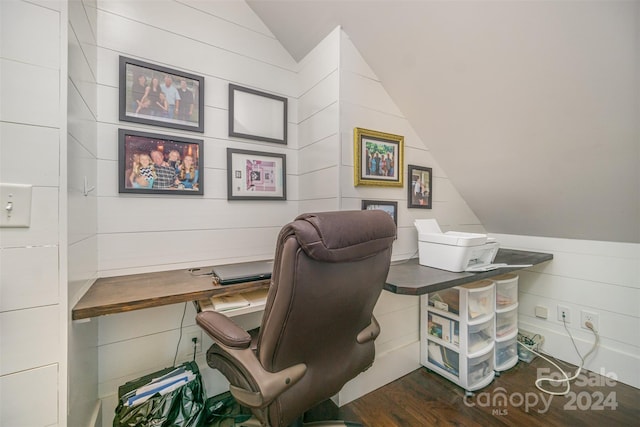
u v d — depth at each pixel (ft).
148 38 4.37
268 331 2.52
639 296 5.14
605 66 3.37
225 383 4.83
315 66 5.27
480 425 4.18
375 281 3.02
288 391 2.67
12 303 2.35
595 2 2.97
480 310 5.21
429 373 5.56
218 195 4.99
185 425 3.61
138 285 3.64
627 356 5.19
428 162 6.06
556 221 5.91
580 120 4.02
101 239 4.00
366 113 5.04
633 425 4.12
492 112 4.66
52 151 2.52
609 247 5.49
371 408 4.61
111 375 4.00
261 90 5.43
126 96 4.18
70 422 2.71
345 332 2.99
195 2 4.79
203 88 4.82
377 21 4.37
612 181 4.50
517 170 5.36
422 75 4.73
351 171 4.86
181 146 4.61
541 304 6.45
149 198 4.37
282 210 5.68
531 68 3.82
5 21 2.33
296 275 2.33
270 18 5.33
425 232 5.25
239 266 4.42
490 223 7.09
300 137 5.80
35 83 2.45
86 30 3.41
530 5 3.26
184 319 4.58
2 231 2.31
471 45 3.98
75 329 2.85
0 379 2.31
